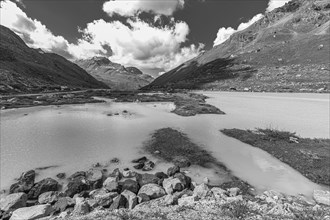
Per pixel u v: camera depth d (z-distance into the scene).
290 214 10.18
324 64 128.00
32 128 36.91
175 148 26.53
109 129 36.41
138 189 16.59
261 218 9.61
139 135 32.56
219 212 10.49
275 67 152.88
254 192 16.34
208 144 28.30
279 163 22.20
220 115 48.69
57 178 18.77
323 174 18.64
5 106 59.88
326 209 11.55
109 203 13.68
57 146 27.27
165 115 50.38
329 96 74.88
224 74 181.75
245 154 24.77
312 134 30.78
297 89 95.88
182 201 13.62
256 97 82.44
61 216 12.12
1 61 127.00
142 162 22.09
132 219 9.92
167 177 18.88
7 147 26.64
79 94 101.00
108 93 111.62
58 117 47.53
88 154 24.58
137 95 100.44
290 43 195.88
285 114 46.84
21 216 12.27
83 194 15.75
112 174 18.61
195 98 81.38
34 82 125.75
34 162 22.11
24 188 16.25
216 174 19.83
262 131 32.22
